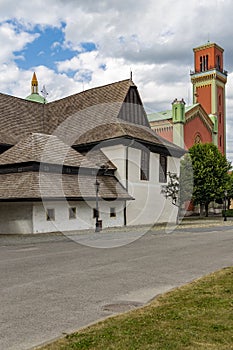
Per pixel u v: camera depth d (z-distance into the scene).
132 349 4.83
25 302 7.55
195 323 5.82
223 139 68.56
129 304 7.40
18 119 34.47
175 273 10.59
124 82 35.88
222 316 6.18
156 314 6.37
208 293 7.87
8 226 25.12
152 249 16.14
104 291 8.48
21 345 5.26
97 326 5.79
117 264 12.19
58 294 8.20
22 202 24.12
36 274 10.50
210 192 46.53
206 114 58.50
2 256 14.32
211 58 67.69
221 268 11.29
